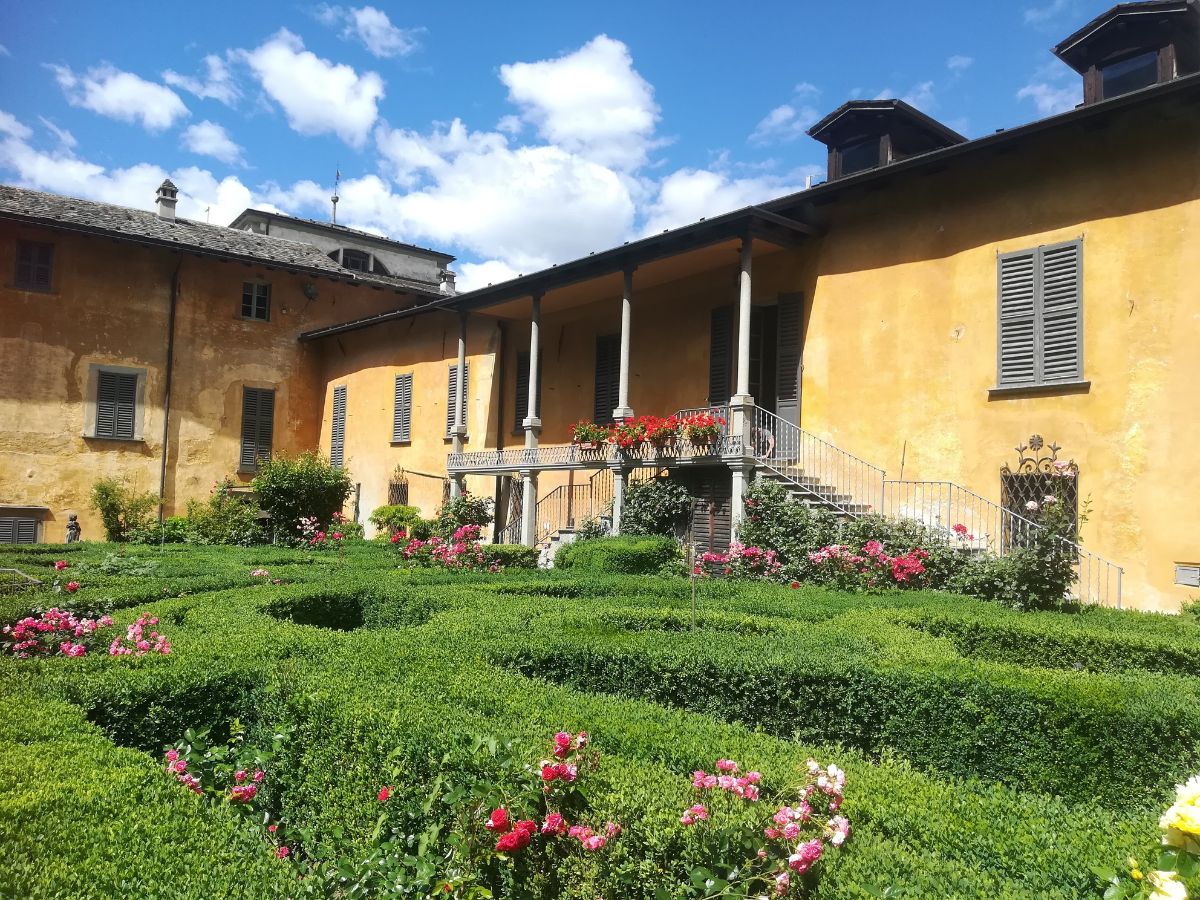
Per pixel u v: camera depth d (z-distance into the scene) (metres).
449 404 20.94
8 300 19.89
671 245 13.76
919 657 4.98
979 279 11.34
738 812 2.65
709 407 13.63
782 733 4.75
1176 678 4.78
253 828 3.21
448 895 2.72
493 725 3.50
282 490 19.06
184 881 2.37
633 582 9.58
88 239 21.06
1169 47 11.41
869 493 12.23
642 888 2.53
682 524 13.56
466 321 19.78
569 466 15.07
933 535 10.37
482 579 10.16
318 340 25.05
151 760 3.29
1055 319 10.59
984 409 11.17
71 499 20.44
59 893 2.23
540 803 2.77
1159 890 1.91
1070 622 7.07
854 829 2.73
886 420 12.19
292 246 25.33
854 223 12.81
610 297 17.27
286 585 8.58
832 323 12.95
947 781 3.77
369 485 23.08
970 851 2.64
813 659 4.87
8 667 4.54
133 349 21.52
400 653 4.93
